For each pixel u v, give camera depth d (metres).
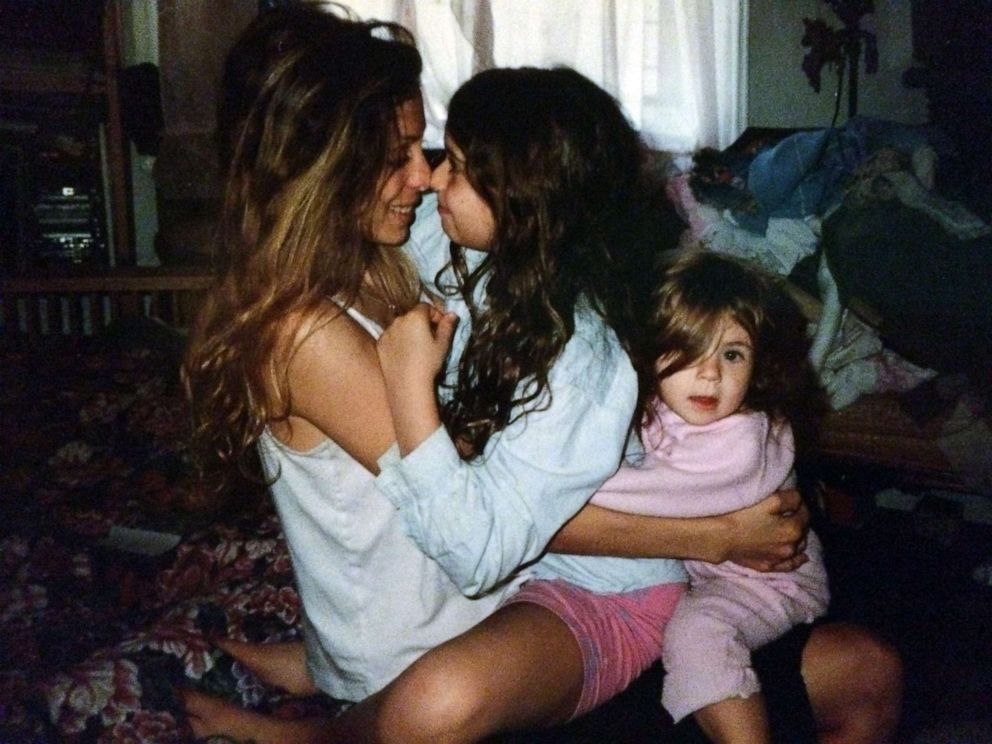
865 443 1.95
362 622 1.03
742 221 2.17
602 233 1.05
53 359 1.90
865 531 2.38
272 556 1.44
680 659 1.09
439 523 0.92
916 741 1.60
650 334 1.12
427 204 1.26
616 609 1.09
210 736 1.09
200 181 2.43
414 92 0.99
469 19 2.45
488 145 1.01
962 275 1.96
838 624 1.19
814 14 2.98
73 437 1.71
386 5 2.45
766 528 1.12
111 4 2.49
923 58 2.77
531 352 0.99
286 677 1.22
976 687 1.76
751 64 2.98
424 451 0.92
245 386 0.99
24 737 1.07
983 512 2.44
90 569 1.44
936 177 2.23
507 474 0.96
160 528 1.53
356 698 1.07
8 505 1.56
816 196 2.18
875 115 2.97
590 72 2.58
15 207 2.54
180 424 1.73
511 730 0.98
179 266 2.26
